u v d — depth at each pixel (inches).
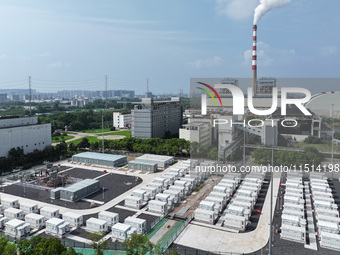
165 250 2113.7
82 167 4382.4
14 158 4146.2
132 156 5196.9
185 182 3398.1
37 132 4766.2
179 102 7775.6
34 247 1811.0
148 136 6200.8
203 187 3531.0
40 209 2630.4
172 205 2933.1
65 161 4771.2
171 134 7209.6
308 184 3508.9
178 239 2288.4
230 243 2226.9
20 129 4434.1
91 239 2126.0
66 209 2827.3
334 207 2711.6
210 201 2834.6
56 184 3518.7
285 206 2755.9
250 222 2578.7
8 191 3294.8
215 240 2274.9
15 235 2299.5
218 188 3171.8
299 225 2367.1
